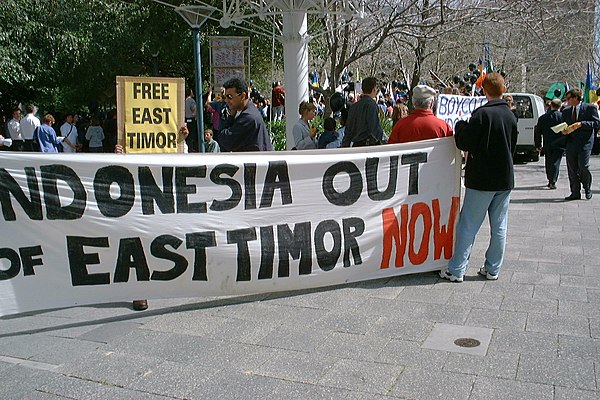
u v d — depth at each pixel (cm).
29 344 454
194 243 509
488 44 1614
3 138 1369
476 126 537
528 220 873
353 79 2277
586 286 553
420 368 397
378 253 570
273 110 1761
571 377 379
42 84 2042
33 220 468
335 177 549
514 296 529
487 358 407
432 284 569
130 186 491
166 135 625
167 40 1852
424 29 1292
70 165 475
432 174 585
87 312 523
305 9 965
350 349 429
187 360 420
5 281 463
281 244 534
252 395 370
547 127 1180
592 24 1800
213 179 512
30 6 1784
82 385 389
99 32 1859
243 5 1261
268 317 495
